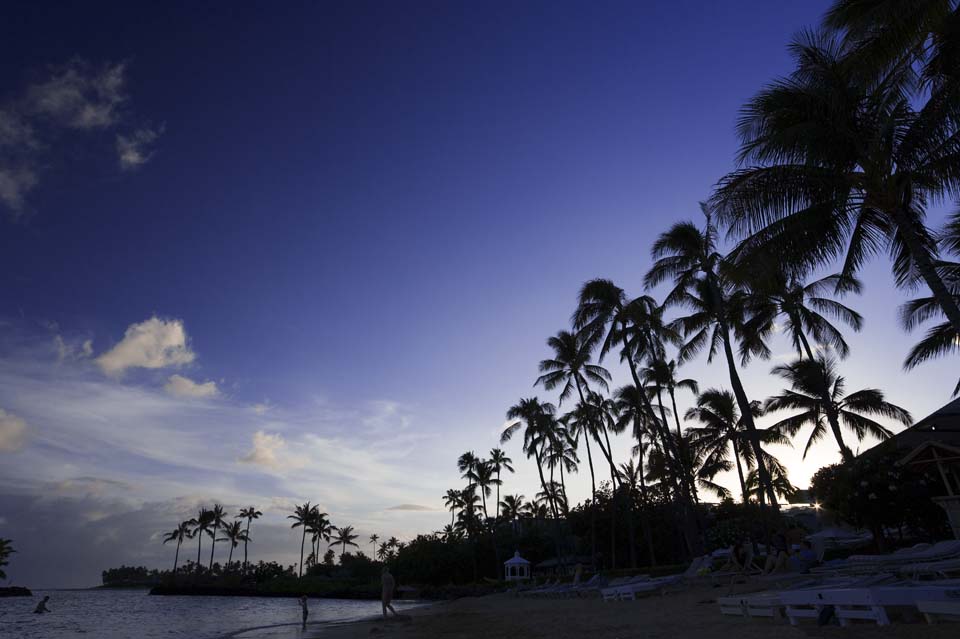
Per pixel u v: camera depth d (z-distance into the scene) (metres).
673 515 48.38
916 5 12.12
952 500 16.27
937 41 13.28
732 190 16.12
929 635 5.69
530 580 53.25
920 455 17.58
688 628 8.98
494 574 70.12
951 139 14.05
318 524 108.00
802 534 14.35
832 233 16.12
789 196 15.72
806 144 14.79
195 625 28.78
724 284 17.89
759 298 31.34
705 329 32.38
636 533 50.16
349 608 47.06
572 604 19.95
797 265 16.59
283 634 19.94
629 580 22.30
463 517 84.50
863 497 20.69
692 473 46.53
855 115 14.99
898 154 14.88
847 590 7.02
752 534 38.81
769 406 34.19
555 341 48.66
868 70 13.98
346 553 114.50
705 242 28.70
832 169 15.27
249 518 111.44
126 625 29.69
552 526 70.69
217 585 88.81
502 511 88.38
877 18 12.65
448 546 72.75
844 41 13.92
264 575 91.06
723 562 24.17
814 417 32.91
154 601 71.62
